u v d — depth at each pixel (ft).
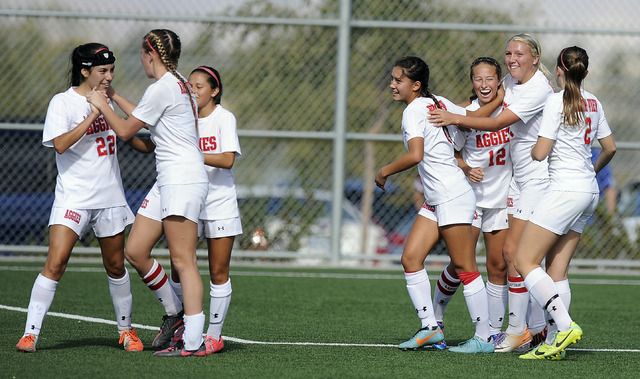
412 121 67.21
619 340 80.33
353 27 135.74
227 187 67.10
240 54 135.44
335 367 61.98
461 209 67.21
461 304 102.42
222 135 67.26
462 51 136.56
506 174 72.49
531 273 66.08
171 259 63.98
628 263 136.26
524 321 71.41
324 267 136.46
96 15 131.95
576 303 105.91
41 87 135.23
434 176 67.46
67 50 135.23
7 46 134.21
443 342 71.10
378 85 137.69
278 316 90.43
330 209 140.77
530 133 70.33
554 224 65.46
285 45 135.74
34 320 65.16
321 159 141.38
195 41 134.21
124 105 67.36
